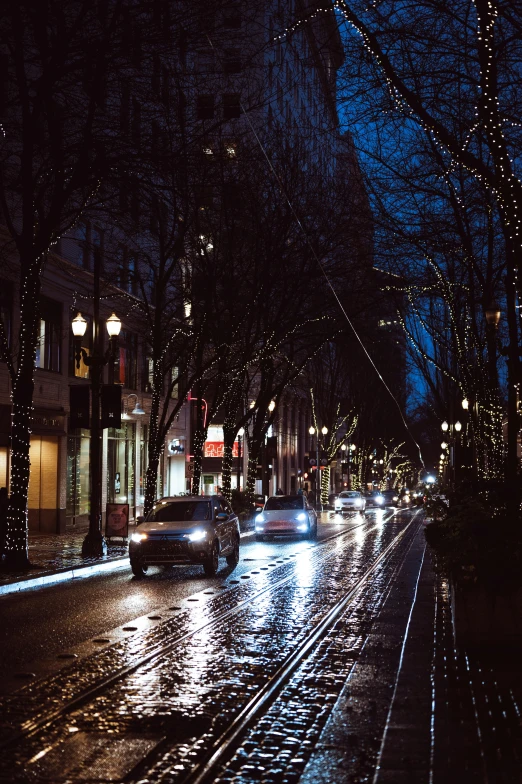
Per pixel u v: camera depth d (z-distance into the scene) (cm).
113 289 3919
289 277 3853
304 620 1369
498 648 1073
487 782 598
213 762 655
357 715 791
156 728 750
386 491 8888
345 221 3719
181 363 3916
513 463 2142
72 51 1936
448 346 3250
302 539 3603
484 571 1071
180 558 2108
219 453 6456
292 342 4359
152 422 3272
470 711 793
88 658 1056
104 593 1789
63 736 724
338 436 10112
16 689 888
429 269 2958
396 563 2438
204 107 3009
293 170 3738
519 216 1211
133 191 2188
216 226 3803
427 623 1331
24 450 2102
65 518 3562
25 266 2108
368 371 7538
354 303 4188
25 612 1504
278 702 848
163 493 5031
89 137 2005
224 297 3822
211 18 1977
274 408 4672
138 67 2008
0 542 2188
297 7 1582
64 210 2895
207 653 1094
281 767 647
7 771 632
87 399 2783
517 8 1156
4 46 2567
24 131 2056
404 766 635
